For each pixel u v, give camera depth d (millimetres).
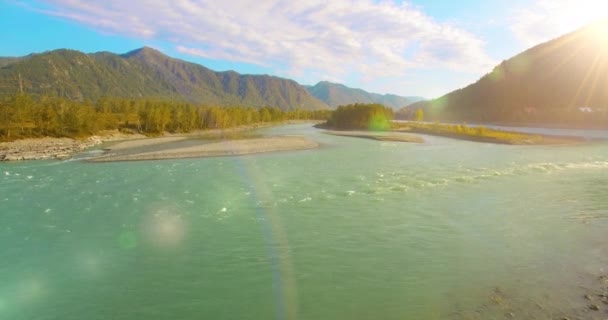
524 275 11547
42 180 28797
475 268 12266
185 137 80125
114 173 31781
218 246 14953
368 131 98688
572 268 11930
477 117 164125
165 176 30219
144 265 13273
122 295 11242
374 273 12234
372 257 13539
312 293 11062
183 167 34969
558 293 10273
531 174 29969
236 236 16078
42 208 20656
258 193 23906
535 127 112750
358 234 16016
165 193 24141
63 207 20875
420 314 9648
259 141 62344
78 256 14094
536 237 15023
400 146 56188
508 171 31406
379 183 26578
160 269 12945
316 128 123625
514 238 14992
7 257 14047
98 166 36094
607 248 13562
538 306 9617
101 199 22656
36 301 10945
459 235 15578
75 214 19500
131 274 12594
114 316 10125
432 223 17297
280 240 15516
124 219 18625
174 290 11477
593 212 18516
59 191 24891
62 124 69000
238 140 66062
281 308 10258
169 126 95812
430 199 21797
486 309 9625
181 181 28047
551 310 9375
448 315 9477
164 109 96812
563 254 13133
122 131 83812
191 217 18922
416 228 16625
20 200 22438
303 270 12625
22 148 54531
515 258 12938
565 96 155250
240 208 20469
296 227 17125
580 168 32938
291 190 24672
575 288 10547
